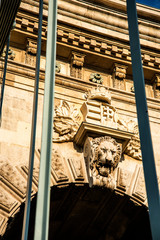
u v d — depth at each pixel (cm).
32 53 2980
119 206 2831
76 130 2802
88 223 3009
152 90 3259
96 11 3186
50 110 1595
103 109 2870
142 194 2759
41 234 1351
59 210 2858
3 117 2672
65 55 3117
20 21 2988
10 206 2427
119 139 2797
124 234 3059
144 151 1407
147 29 3303
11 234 2573
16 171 2520
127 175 2780
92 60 3152
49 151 1514
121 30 3216
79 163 2712
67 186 2642
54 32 1758
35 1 3052
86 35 3131
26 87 2831
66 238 3097
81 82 3003
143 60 3238
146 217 2848
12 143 2603
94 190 2692
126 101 3052
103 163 2675
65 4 3117
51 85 1650
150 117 3072
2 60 2861
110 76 3178
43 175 1462
